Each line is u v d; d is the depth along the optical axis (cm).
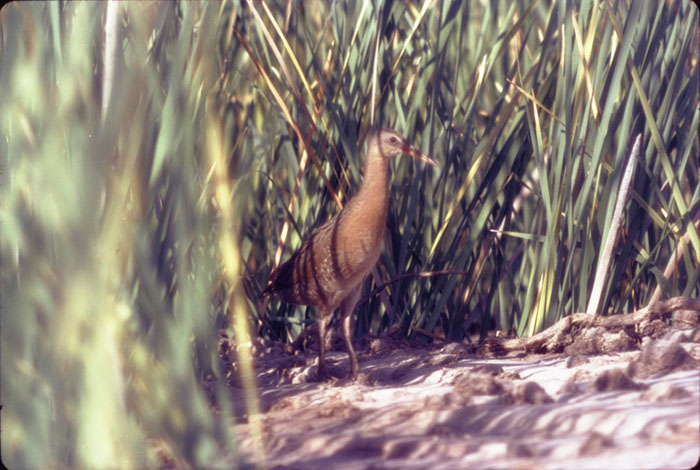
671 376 620
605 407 543
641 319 820
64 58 448
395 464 485
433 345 920
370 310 979
